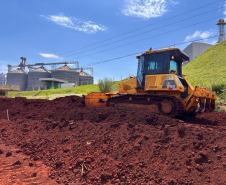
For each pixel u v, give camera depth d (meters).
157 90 8.69
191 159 4.44
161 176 4.21
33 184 4.33
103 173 4.39
